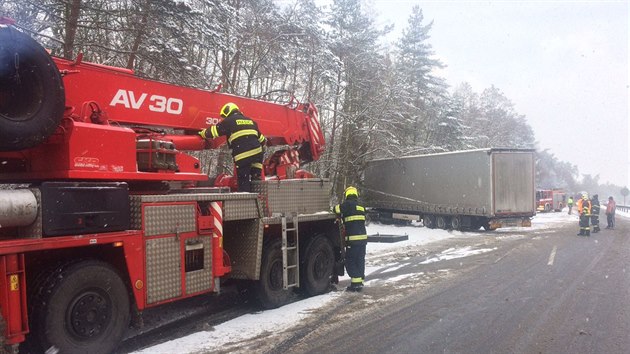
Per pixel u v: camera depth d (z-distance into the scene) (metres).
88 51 13.95
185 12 12.77
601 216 41.25
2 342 3.88
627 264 11.55
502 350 5.35
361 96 26.11
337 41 25.56
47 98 4.43
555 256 13.02
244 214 6.75
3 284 3.94
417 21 35.62
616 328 6.18
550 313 6.93
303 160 9.83
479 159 21.23
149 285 5.20
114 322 4.89
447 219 23.44
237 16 16.03
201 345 5.50
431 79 35.88
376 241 17.20
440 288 8.78
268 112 8.77
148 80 6.66
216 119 7.68
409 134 30.39
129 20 12.98
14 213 4.05
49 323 4.34
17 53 4.20
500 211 20.94
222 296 8.11
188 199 5.78
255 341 5.68
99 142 4.99
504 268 11.02
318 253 8.42
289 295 8.30
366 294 8.38
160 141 5.69
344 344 5.58
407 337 5.84
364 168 27.86
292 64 23.23
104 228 4.75
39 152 4.92
